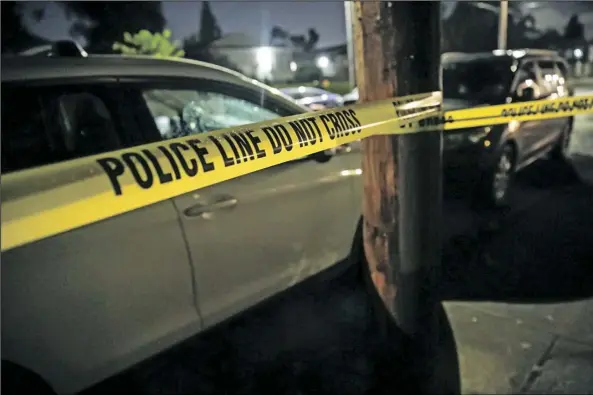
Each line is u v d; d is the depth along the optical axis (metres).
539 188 6.09
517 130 5.38
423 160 2.01
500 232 4.62
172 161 1.40
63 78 2.21
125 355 2.14
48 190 1.22
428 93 1.97
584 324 2.91
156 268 2.20
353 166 3.19
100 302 2.03
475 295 3.38
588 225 4.75
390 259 2.12
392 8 1.86
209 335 2.55
